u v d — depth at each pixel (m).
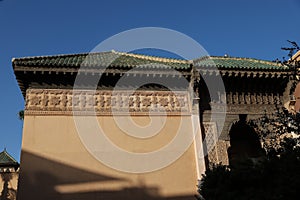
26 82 14.41
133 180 13.17
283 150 9.70
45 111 13.87
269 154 9.77
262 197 8.62
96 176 12.99
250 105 15.51
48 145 13.24
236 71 15.01
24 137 13.24
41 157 12.98
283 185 8.51
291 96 15.12
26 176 12.55
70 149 13.31
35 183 12.50
